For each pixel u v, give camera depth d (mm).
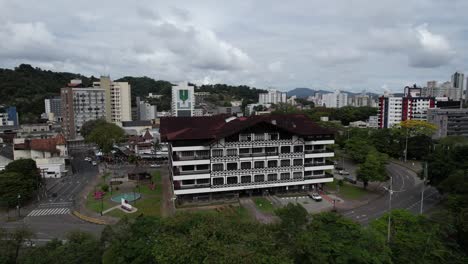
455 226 48406
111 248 34219
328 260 32938
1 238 41375
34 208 73250
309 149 85875
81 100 164375
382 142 127312
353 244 34688
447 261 39625
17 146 105125
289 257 31609
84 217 66938
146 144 129250
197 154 75688
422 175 81250
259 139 77750
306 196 79688
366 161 87250
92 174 105125
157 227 36219
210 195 75312
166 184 90688
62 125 165250
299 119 91125
